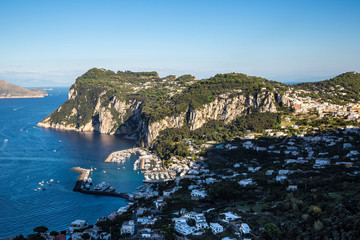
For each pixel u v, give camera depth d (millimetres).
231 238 125312
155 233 146625
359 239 95188
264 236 122438
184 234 134750
